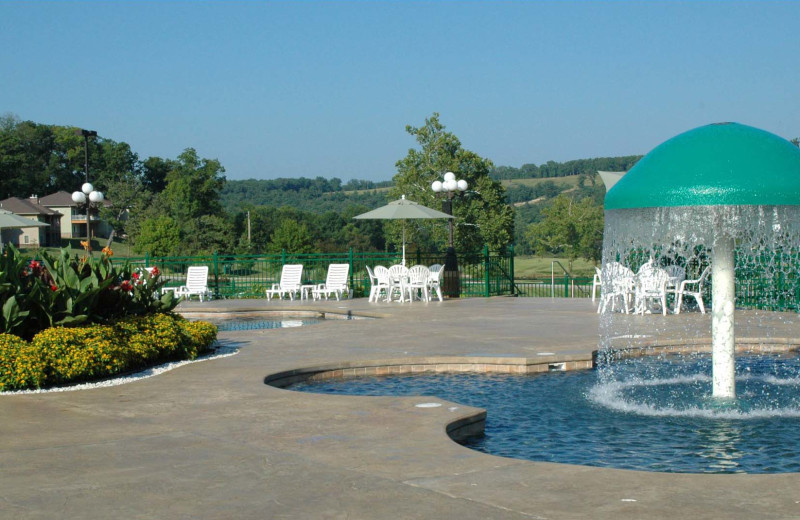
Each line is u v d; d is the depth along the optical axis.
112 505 4.44
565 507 4.32
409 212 20.70
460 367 10.31
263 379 8.83
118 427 6.51
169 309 11.67
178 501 4.51
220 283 24.23
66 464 5.32
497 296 23.00
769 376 9.79
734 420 7.41
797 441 6.62
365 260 23.94
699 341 11.87
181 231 59.41
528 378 9.73
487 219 48.31
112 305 10.75
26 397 7.97
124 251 69.94
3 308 9.22
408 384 9.41
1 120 103.44
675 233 8.34
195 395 7.93
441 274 21.62
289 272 21.81
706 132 7.93
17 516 4.26
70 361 8.82
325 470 5.12
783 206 7.98
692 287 17.62
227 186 121.69
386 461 5.34
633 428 7.11
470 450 5.63
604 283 16.09
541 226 51.44
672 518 4.12
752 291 17.47
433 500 4.48
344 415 6.84
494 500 4.46
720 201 7.29
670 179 7.59
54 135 103.38
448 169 47.84
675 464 5.94
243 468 5.20
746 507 4.28
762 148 7.58
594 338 12.24
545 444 6.55
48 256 10.37
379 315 16.83
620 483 4.76
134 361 9.88
